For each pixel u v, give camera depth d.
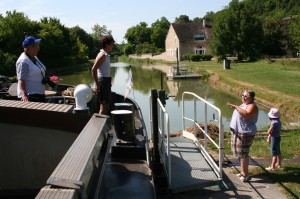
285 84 23.12
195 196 4.94
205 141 6.08
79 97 4.02
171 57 74.81
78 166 1.93
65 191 1.66
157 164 5.15
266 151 6.99
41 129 3.56
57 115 3.50
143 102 19.36
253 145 7.48
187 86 30.86
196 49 70.19
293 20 42.53
